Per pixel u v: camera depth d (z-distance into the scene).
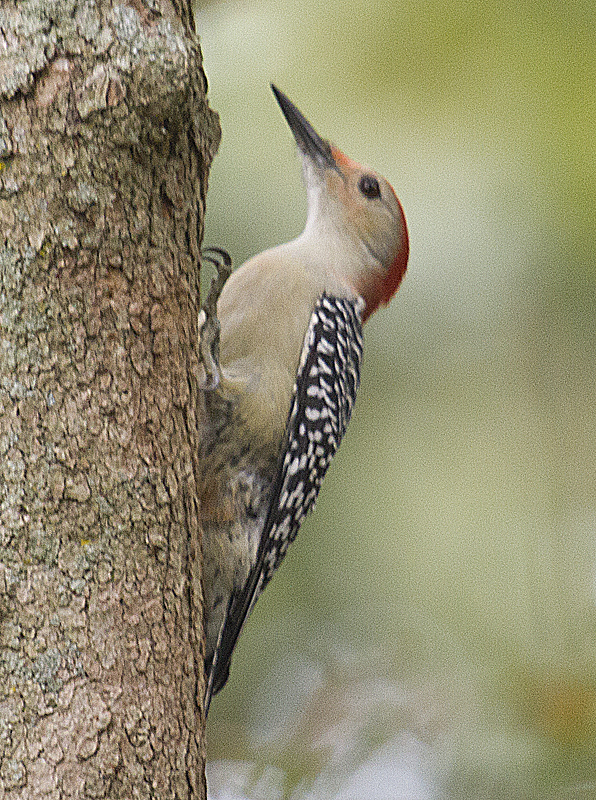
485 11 9.79
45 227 5.10
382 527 10.37
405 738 9.50
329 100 9.98
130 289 5.29
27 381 5.05
